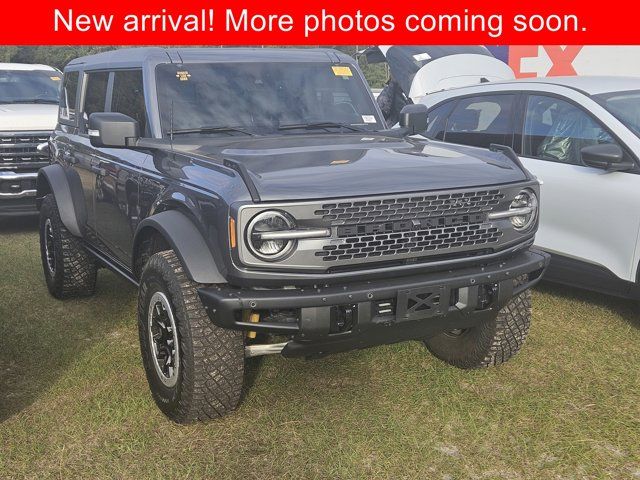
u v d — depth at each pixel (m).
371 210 3.44
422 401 4.20
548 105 5.93
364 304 3.47
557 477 3.46
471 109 6.59
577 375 4.52
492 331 4.33
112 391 4.34
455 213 3.65
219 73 4.87
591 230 5.39
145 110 4.66
